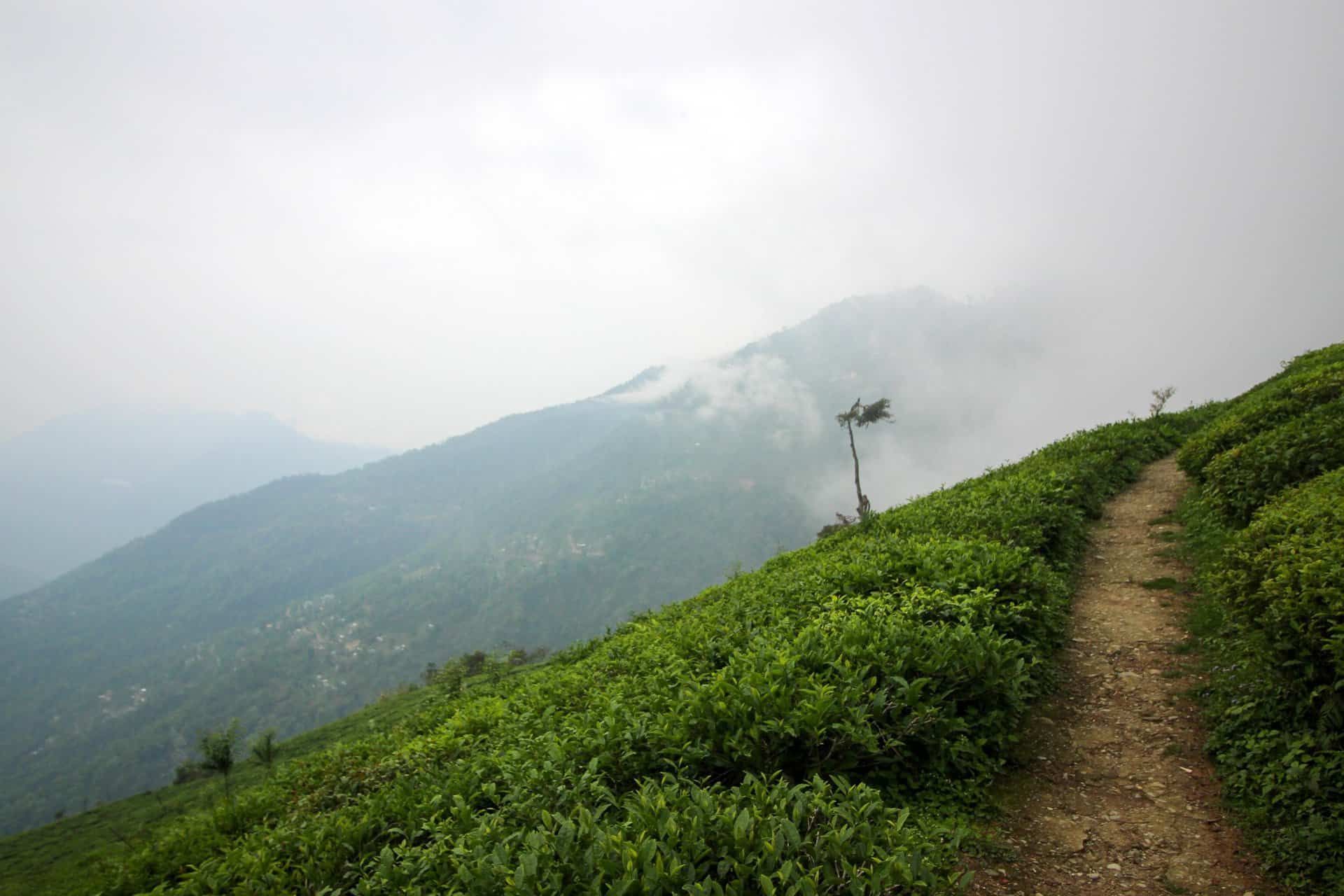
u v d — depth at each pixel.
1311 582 5.54
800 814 4.26
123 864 11.48
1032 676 7.95
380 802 8.77
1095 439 21.30
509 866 4.62
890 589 10.18
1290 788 5.08
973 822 5.60
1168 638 8.76
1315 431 10.60
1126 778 6.11
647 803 4.63
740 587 17.28
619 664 11.95
